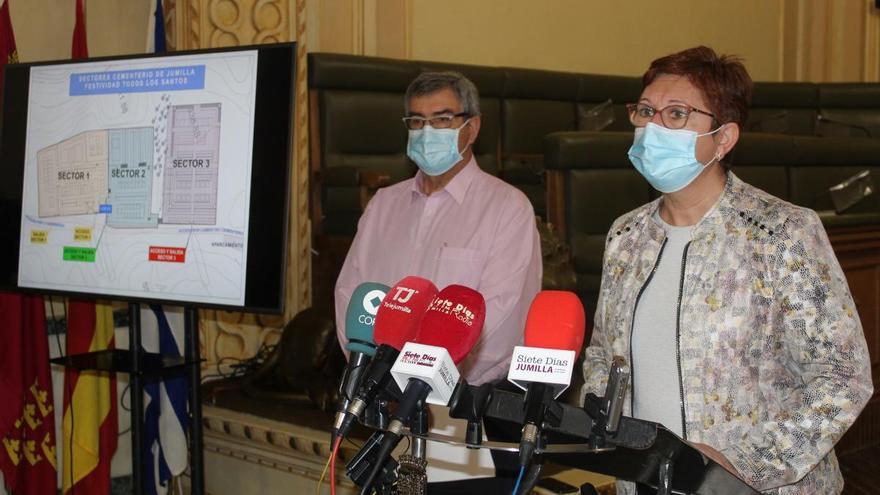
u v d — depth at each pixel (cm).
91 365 289
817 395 154
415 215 267
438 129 255
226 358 452
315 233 452
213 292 272
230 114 272
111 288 286
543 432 119
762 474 152
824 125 656
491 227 252
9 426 343
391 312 136
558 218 383
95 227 288
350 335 143
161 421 378
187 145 277
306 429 362
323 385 374
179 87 279
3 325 343
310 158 478
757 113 683
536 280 251
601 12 654
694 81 170
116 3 441
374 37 530
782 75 777
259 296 266
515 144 560
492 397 123
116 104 288
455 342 129
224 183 272
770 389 165
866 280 415
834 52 793
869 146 473
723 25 733
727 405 164
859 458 425
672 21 698
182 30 438
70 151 293
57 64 297
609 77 610
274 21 462
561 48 633
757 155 440
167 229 279
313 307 398
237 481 385
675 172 171
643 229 183
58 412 389
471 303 133
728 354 165
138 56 286
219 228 272
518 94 564
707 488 128
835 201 445
